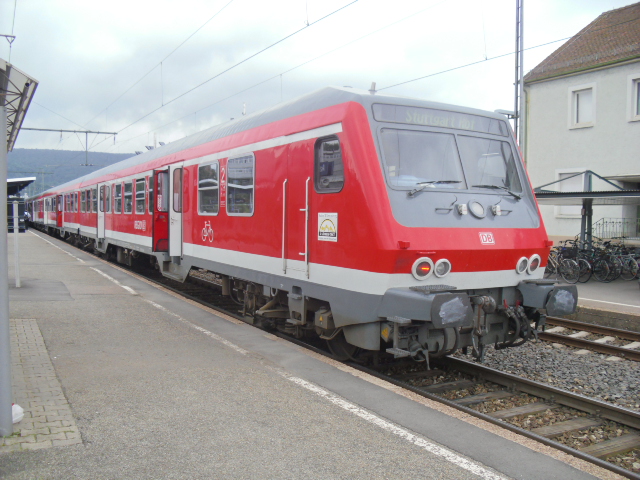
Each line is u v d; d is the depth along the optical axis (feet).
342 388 16.89
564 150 71.56
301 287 21.79
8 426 13.03
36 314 27.48
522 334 20.57
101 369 18.60
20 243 80.12
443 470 11.74
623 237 63.00
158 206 39.09
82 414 14.57
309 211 21.03
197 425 13.94
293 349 21.56
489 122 21.83
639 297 38.01
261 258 24.86
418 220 18.19
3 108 12.80
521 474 11.65
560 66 71.97
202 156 31.86
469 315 17.16
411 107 19.86
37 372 18.03
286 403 15.57
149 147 52.13
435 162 19.75
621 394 20.39
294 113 22.74
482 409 18.33
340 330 20.88
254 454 12.39
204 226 31.50
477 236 19.13
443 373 21.91
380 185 18.01
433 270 18.22
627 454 15.37
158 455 12.28
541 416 17.78
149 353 20.75
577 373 22.67
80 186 74.64
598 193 43.16
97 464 11.82
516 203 21.09
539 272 21.31
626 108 65.10
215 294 40.37
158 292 35.37
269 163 23.94
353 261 18.63
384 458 12.25
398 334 18.07
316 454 12.42
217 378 17.78
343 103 19.53
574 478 11.55
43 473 11.37
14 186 84.07
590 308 32.89
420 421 14.38
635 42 66.44
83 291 35.09
